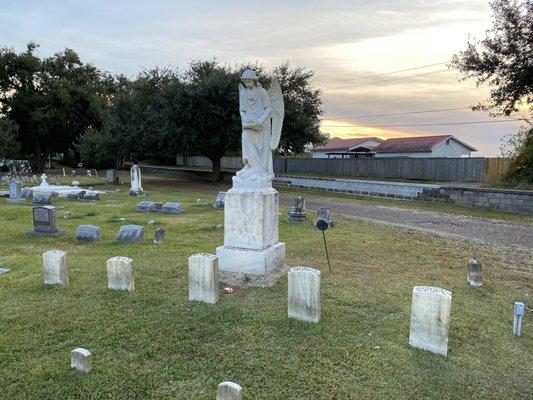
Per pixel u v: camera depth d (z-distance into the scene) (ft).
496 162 87.20
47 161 175.94
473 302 20.94
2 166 143.95
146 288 21.93
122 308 19.24
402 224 46.73
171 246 32.48
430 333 15.48
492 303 21.02
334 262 28.40
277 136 27.27
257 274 24.06
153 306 19.52
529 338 17.21
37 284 22.54
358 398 12.80
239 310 19.02
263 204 24.32
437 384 13.60
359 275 25.30
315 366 14.47
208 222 44.14
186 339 16.31
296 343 16.05
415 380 13.75
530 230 43.57
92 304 19.69
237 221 24.95
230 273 24.26
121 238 34.12
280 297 20.88
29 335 16.57
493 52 67.15
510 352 15.84
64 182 99.19
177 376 13.87
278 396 12.83
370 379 13.75
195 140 89.81
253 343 16.01
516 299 21.85
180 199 66.49
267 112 25.82
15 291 21.50
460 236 39.75
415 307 15.71
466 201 63.98
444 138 148.87
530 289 23.58
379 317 18.61
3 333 16.74
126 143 98.99
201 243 33.76
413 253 31.58
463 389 13.42
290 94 98.17
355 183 83.76
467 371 14.38
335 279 24.26
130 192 71.36
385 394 13.00
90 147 129.08
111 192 76.64
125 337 16.44
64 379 13.66
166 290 21.67
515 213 57.00
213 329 17.12
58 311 18.84
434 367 14.53
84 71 144.25
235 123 87.40
